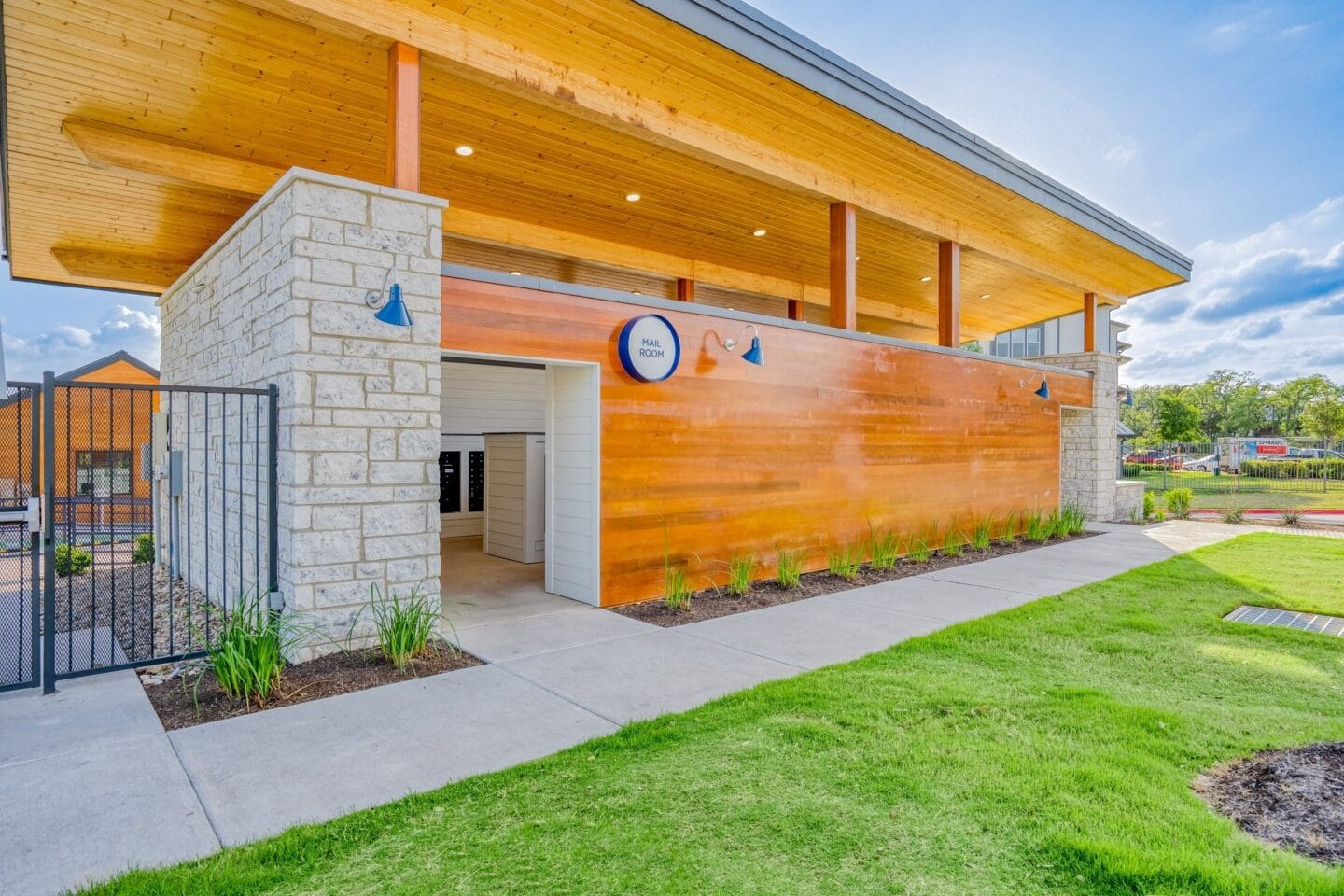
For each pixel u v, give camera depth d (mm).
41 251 9352
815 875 2336
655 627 5734
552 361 6070
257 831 2625
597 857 2432
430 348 5086
